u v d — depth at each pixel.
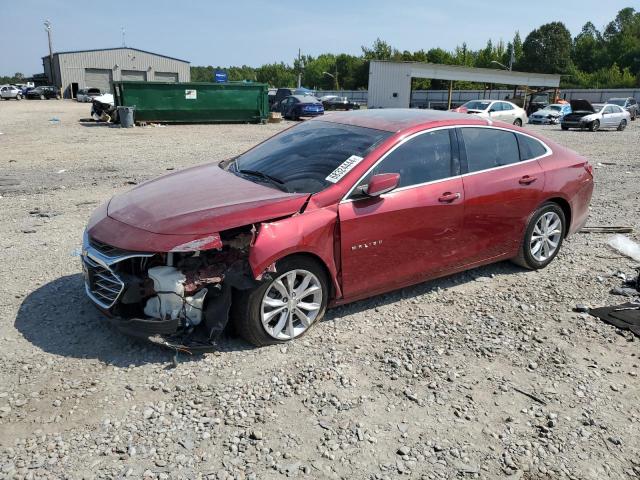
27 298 4.54
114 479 2.62
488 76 46.16
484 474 2.77
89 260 3.84
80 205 7.93
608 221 7.66
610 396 3.46
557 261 5.86
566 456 2.92
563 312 4.61
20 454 2.76
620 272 5.52
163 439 2.91
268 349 3.83
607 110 26.23
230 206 3.75
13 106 43.94
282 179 4.23
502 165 5.01
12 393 3.24
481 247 4.91
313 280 3.96
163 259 3.64
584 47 101.25
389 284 4.39
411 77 43.75
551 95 53.16
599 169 12.68
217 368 3.57
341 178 4.05
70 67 66.19
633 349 4.03
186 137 19.06
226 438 2.94
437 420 3.16
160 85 24.09
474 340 4.09
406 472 2.75
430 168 4.50
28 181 9.82
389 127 4.53
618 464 2.88
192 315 3.66
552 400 3.39
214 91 25.31
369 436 3.00
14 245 5.94
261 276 3.57
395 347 3.94
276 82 120.12
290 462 2.78
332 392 3.37
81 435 2.91
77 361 3.61
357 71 99.81
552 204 5.40
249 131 22.30
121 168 11.54
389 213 4.18
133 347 3.79
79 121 26.20
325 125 4.96
